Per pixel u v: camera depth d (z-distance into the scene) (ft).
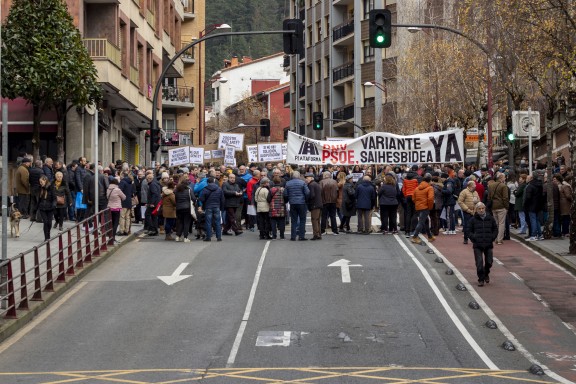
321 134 263.49
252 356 47.11
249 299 63.77
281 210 96.53
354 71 236.22
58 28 109.60
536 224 92.99
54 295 64.44
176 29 210.59
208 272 75.05
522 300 63.67
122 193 88.79
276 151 137.80
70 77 108.88
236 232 101.76
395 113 196.34
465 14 110.42
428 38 174.09
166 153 242.37
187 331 54.13
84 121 127.34
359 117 233.96
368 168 125.08
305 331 53.47
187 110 253.24
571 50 81.76
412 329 54.13
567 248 85.76
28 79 107.55
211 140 386.11
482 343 50.70
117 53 134.00
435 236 98.27
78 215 103.96
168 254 85.25
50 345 50.80
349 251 86.48
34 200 99.60
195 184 108.06
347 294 65.36
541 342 51.34
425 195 92.22
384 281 70.49
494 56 115.14
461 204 91.45
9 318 55.62
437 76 164.76
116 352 48.75
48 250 65.46
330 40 253.85
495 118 197.67
